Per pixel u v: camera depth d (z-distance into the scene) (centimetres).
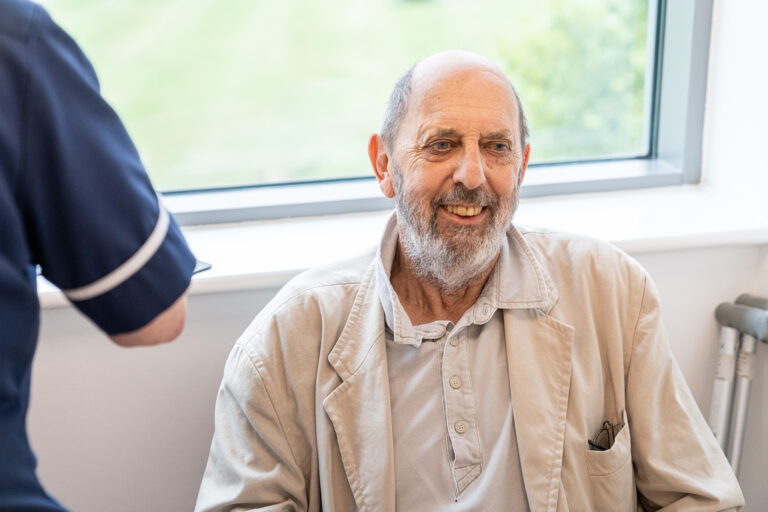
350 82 263
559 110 196
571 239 119
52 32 70
